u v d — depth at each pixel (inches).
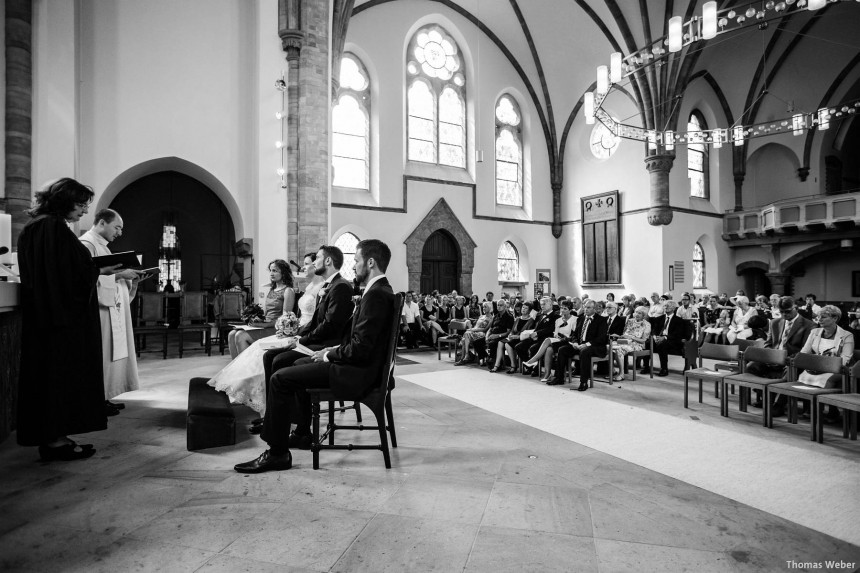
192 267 494.0
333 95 561.6
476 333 389.1
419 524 108.4
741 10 661.3
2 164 347.3
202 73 438.3
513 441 178.1
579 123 832.9
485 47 795.4
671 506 122.2
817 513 119.8
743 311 409.4
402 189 702.5
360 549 96.8
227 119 446.0
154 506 115.1
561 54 794.2
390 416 167.0
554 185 861.2
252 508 114.9
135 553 94.0
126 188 469.1
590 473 145.6
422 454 159.8
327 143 446.6
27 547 95.7
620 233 770.8
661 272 717.9
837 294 799.1
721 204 818.8
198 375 287.3
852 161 889.5
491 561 93.4
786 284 846.5
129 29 414.3
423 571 89.4
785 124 470.3
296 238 433.1
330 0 455.5
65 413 140.6
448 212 740.7
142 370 304.8
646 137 503.5
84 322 145.1
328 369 139.3
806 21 730.8
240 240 444.1
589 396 267.0
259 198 429.4
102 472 136.4
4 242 172.2
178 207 489.4
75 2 383.6
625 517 114.9
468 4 754.8
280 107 436.8
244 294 402.3
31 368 137.9
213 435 158.6
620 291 769.6
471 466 149.1
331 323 157.5
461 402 247.4
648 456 163.3
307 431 163.8
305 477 135.8
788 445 178.1
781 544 103.4
